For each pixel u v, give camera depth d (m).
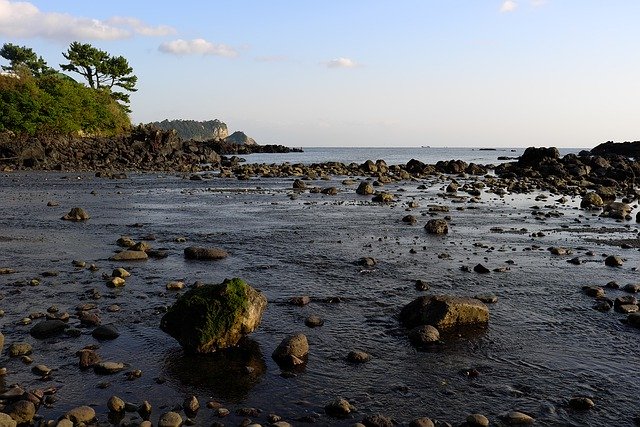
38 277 11.24
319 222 20.64
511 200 30.89
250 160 101.12
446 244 16.17
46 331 7.88
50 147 63.56
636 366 7.19
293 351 7.20
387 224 20.28
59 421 5.20
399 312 9.31
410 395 6.21
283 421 5.52
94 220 20.25
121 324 8.39
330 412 5.77
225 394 6.15
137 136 80.44
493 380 6.66
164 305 9.38
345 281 11.43
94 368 6.70
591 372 6.96
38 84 81.06
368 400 6.07
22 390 5.96
